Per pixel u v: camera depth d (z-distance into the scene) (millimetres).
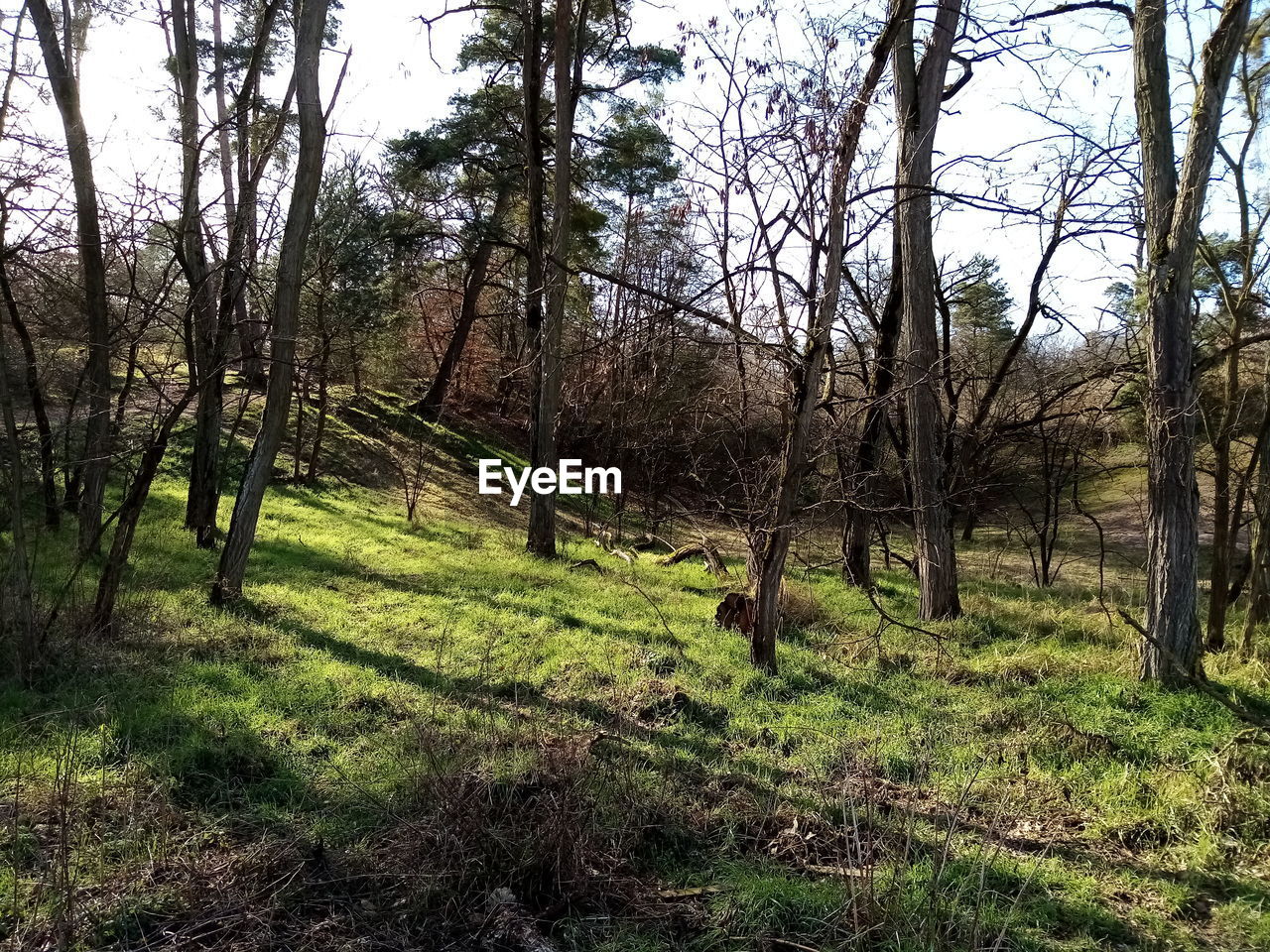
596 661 7207
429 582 10438
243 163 9070
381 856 3859
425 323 29328
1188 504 6934
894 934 3396
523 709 5871
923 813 4762
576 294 17219
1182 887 4074
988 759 5559
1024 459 16750
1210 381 9641
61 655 5828
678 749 5422
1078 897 3939
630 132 16688
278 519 13594
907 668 7902
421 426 23250
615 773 4535
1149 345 7188
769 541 7328
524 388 27953
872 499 11852
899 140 10047
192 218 7199
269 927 3352
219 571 8062
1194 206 6852
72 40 9875
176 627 6930
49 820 3877
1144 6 7113
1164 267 7008
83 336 8266
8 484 6770
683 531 17469
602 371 14070
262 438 8195
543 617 8805
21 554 5570
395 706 5742
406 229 17047
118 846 3730
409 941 3381
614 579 12227
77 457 8812
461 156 17516
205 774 4434
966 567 16609
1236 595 10445
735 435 9359
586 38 15891
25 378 8766
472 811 3895
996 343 15945
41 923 3221
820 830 4387
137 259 7672
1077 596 12641
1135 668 7215
